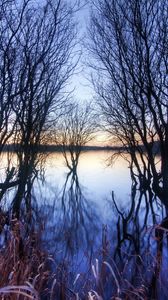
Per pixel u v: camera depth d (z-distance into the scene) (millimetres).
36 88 11609
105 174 33719
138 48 13625
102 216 13156
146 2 13141
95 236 9172
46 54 11234
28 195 15555
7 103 10578
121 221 11953
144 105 15008
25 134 13320
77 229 10391
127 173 34219
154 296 4629
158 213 13055
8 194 14328
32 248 5281
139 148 17594
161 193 14062
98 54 15516
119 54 14344
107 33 14969
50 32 11023
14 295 3260
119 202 17062
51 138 27781
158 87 13648
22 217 7508
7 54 10000
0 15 9469
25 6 9836
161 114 13766
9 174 14273
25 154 13195
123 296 3975
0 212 7023
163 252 5574
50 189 23344
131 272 5113
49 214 12945
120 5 13828
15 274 3613
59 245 7371
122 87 15539
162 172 13844
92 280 4023
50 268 5055
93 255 5633
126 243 8125
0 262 3934
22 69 11055
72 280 4680
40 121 14094
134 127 17641
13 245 4555
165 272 5082
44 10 10805
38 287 3906
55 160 59656
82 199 18484
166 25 13156
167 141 13711
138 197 18531
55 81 13203
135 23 13211
